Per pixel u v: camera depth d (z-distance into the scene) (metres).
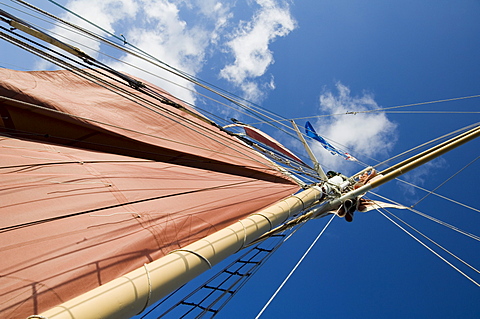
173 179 8.44
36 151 6.87
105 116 9.79
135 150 9.86
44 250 4.48
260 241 8.60
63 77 10.62
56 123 8.50
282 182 12.54
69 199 5.73
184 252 5.02
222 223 7.18
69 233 4.96
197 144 11.78
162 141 10.60
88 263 4.53
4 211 4.83
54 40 5.54
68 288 4.09
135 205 6.38
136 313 4.11
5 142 6.72
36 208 5.17
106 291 3.83
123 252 5.00
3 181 5.44
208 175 10.01
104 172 7.18
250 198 8.94
